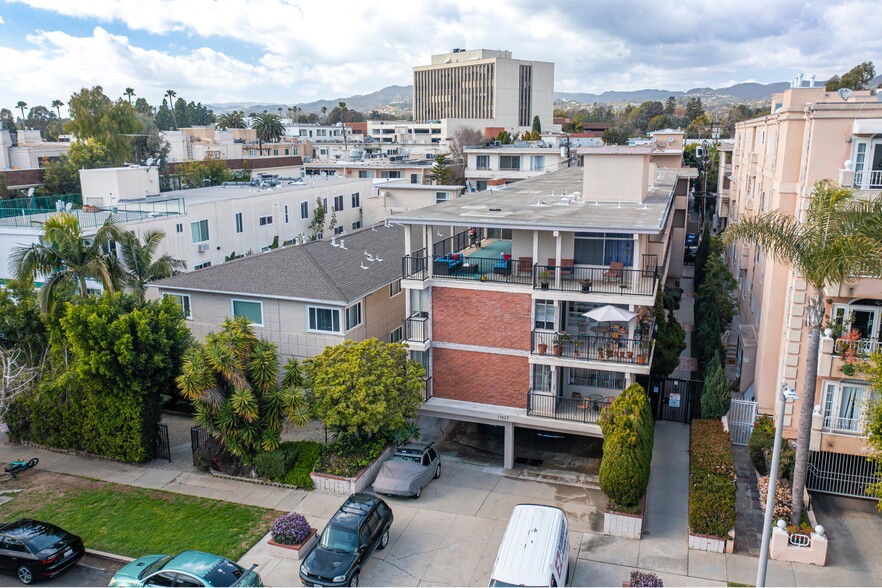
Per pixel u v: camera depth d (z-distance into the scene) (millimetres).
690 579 18703
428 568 19547
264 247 51094
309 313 29219
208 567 17891
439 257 27219
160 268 32312
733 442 26938
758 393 27047
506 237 36406
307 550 20344
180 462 26406
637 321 24656
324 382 24094
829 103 21797
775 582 18500
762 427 24125
